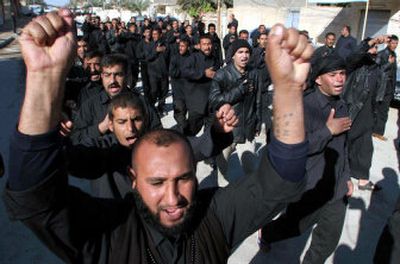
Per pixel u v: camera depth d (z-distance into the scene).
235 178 5.37
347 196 3.03
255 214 1.32
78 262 1.19
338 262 3.66
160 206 1.20
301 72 1.05
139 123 2.34
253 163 4.64
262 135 6.93
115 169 2.27
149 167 1.19
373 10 15.14
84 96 4.04
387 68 7.02
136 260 1.23
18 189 1.01
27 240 3.90
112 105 2.35
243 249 3.83
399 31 14.03
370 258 3.74
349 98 5.02
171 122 8.33
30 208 1.03
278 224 3.25
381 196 5.01
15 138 0.98
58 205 1.08
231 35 12.52
